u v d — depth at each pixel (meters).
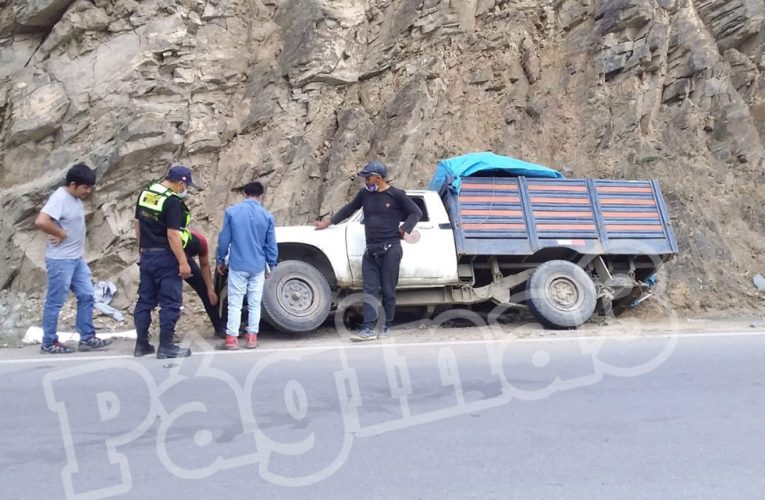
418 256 7.79
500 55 12.20
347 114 11.40
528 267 8.48
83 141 10.44
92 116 10.48
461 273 8.12
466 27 12.36
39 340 7.61
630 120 11.45
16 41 11.35
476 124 11.66
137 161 10.22
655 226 8.55
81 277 6.91
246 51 11.90
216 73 11.47
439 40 12.23
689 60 11.77
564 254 8.55
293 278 7.36
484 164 8.39
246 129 11.46
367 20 12.48
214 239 10.41
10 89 10.94
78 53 10.95
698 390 5.08
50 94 10.59
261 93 11.72
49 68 10.86
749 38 12.09
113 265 9.82
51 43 10.98
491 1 12.59
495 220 8.12
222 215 10.66
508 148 11.42
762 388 5.12
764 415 4.50
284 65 11.83
